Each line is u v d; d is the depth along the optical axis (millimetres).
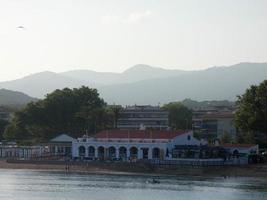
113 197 159875
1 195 162250
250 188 180250
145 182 194625
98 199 156250
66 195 163250
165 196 162125
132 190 173625
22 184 187750
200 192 170125
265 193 169500
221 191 172750
